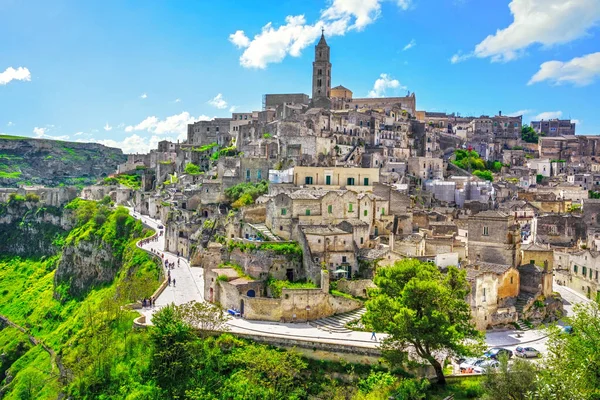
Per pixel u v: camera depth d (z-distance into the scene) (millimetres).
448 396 63500
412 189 174500
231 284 95688
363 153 190625
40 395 102938
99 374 82938
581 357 52625
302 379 75125
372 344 75875
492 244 99875
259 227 115688
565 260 120812
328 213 112312
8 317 182750
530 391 51688
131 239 174375
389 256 97375
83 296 174125
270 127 195375
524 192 188250
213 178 184000
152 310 95062
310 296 89562
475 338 69562
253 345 78938
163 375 74375
